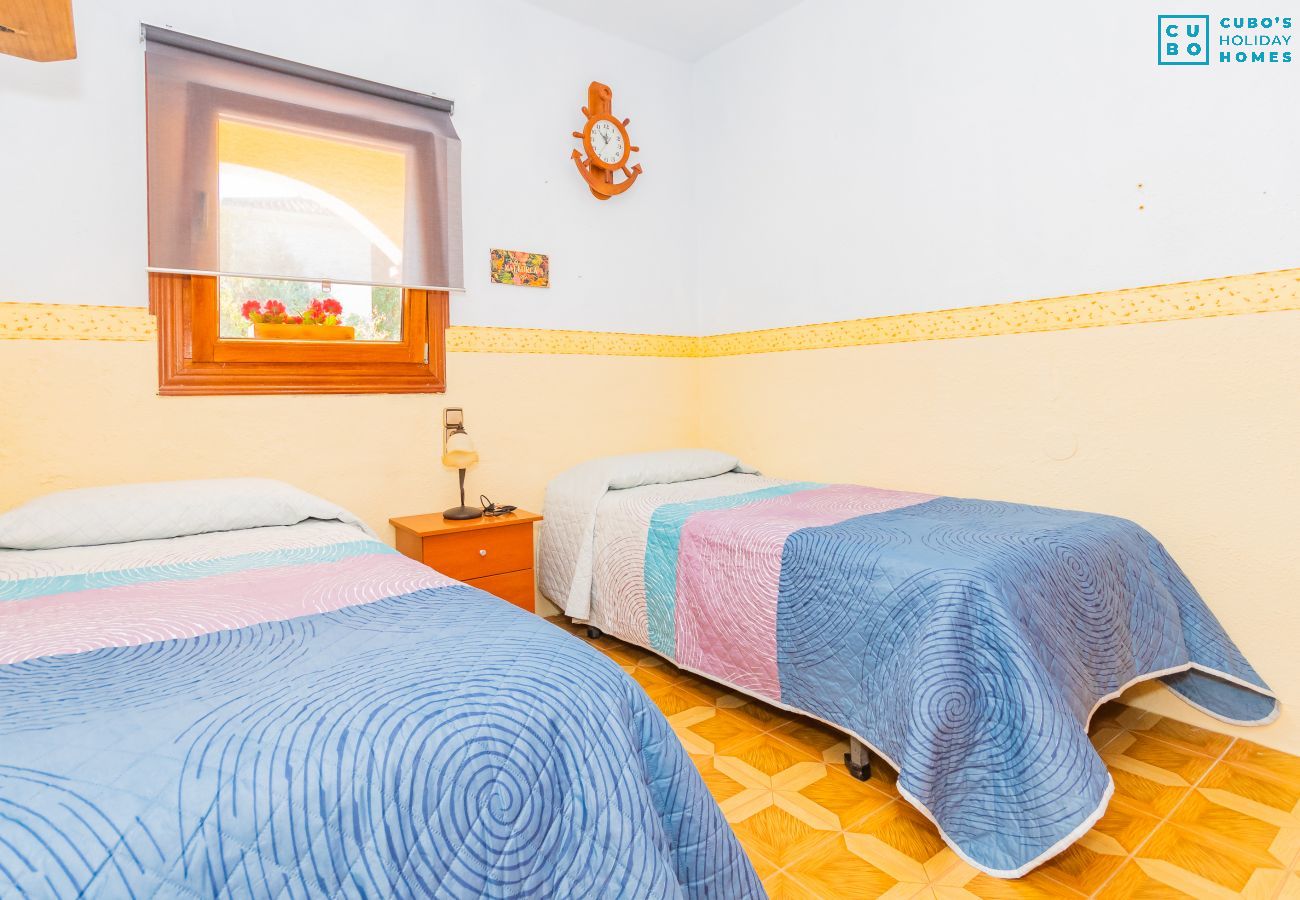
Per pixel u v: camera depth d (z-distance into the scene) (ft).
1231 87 6.75
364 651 3.57
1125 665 6.10
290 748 2.68
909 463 9.54
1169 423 7.26
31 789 2.33
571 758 3.15
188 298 7.78
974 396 8.80
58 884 2.12
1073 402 7.94
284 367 8.42
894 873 5.05
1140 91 7.31
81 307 7.25
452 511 9.00
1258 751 6.79
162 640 3.76
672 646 7.84
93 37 7.25
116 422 7.47
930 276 9.19
